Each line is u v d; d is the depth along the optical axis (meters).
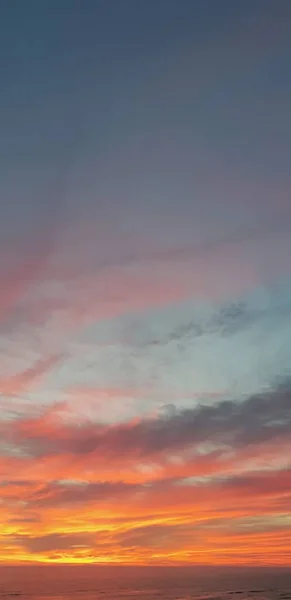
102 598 44.91
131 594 47.25
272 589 49.12
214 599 45.03
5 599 44.03
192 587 51.41
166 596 46.28
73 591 48.31
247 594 46.84
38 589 47.38
